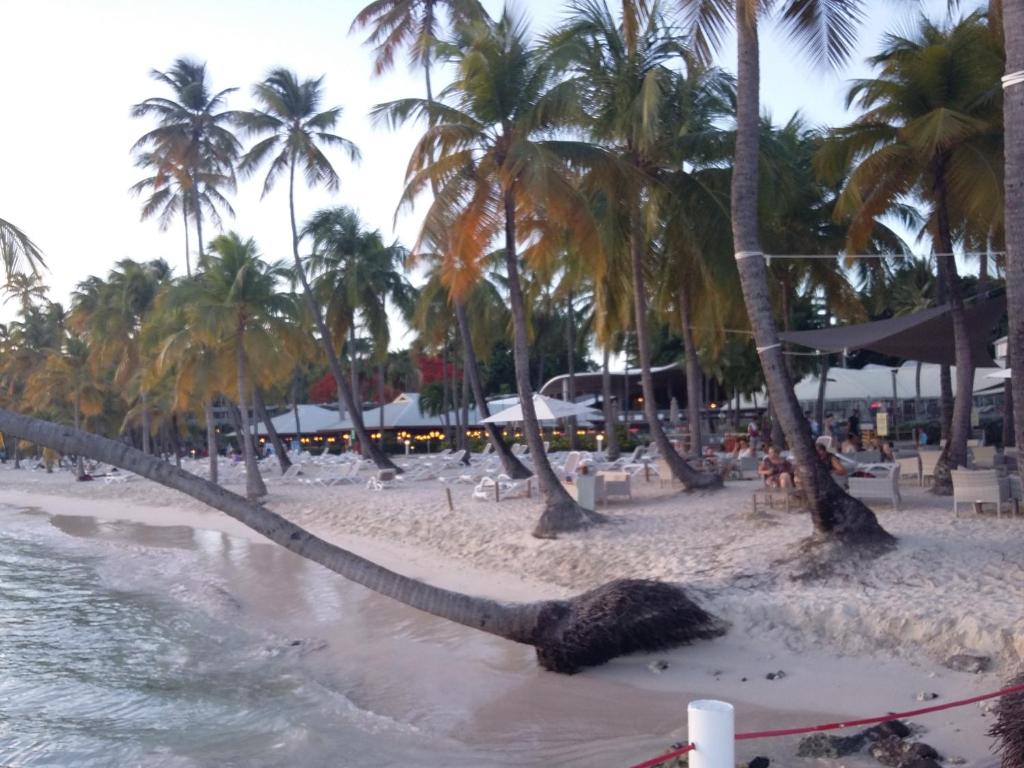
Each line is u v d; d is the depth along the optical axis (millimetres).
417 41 25000
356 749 7922
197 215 39375
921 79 14750
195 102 39438
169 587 15977
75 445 7074
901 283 39188
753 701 8367
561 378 45031
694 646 9820
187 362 27609
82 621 13547
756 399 47156
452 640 11188
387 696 9328
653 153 18391
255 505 7809
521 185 14367
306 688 9758
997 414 34969
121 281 40844
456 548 16328
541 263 17281
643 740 7633
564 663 9430
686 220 18547
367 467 31891
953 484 13367
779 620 9891
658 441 18922
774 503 15227
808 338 16859
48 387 46531
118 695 9891
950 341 17062
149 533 24109
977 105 14797
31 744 8484
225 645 11781
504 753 7625
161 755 8047
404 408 50719
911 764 6438
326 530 20484
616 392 51219
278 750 7980
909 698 8016
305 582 15430
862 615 9477
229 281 26250
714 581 11164
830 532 11203
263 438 61719
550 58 14906
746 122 11391
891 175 15891
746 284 11422
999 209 14711
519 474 23500
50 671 10914
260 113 31016
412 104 16031
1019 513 12734
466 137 14938
